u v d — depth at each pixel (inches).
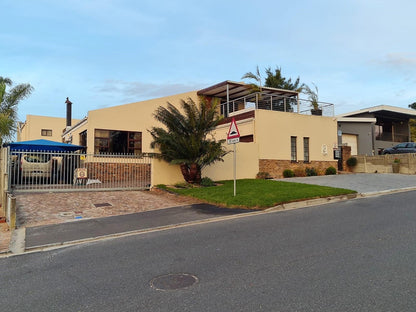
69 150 676.1
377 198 448.8
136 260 214.7
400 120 1406.3
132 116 803.4
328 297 147.5
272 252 218.1
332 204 415.8
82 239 278.1
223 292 157.2
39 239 279.3
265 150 711.7
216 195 456.1
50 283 179.8
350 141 1202.0
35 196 467.5
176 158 544.4
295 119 768.9
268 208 393.1
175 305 145.5
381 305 138.8
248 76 875.4
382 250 214.4
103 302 152.0
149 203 445.7
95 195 493.0
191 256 217.6
